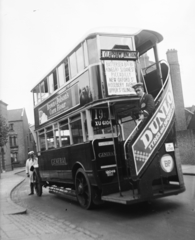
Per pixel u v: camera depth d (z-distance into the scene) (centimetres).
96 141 751
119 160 770
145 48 891
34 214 820
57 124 1006
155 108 687
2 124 3341
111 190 739
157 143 674
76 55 837
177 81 2608
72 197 917
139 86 709
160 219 605
